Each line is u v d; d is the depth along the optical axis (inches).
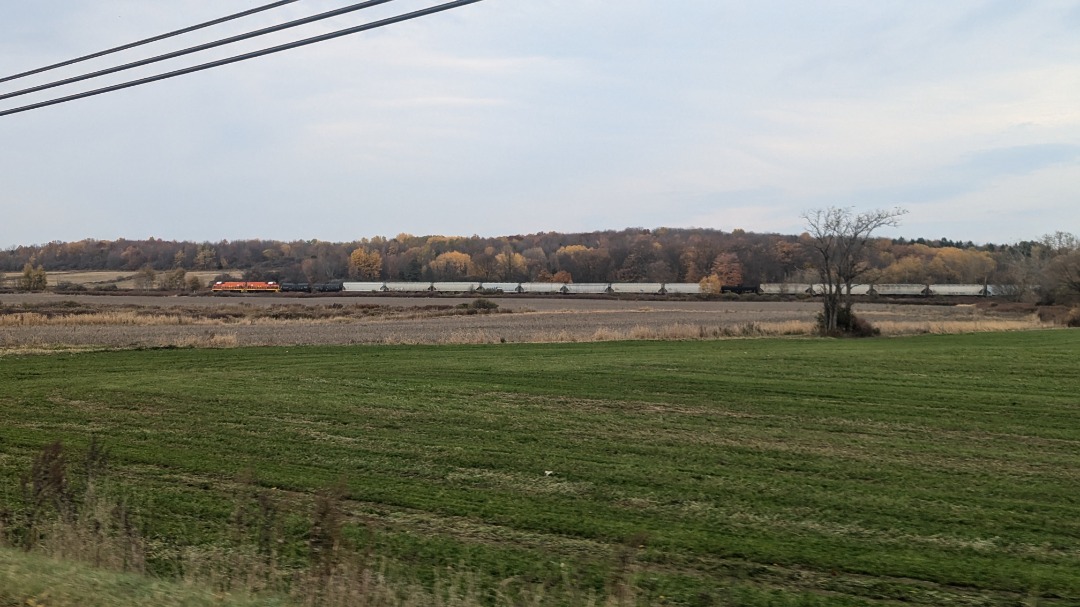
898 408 777.6
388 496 468.8
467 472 529.7
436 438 636.7
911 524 422.3
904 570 354.6
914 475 526.6
